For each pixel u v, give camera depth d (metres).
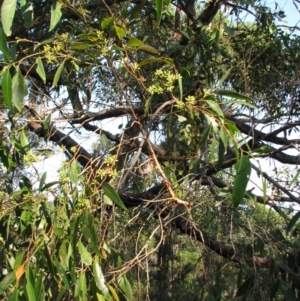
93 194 1.51
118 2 2.59
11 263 2.07
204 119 2.23
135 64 1.72
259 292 2.04
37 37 2.72
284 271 2.10
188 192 2.04
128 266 1.76
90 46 1.65
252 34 2.98
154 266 2.39
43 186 1.61
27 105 2.15
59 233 1.52
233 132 1.54
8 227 1.98
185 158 2.28
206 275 2.10
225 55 2.71
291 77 2.98
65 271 1.58
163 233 1.97
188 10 2.97
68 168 1.55
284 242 2.11
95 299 1.61
